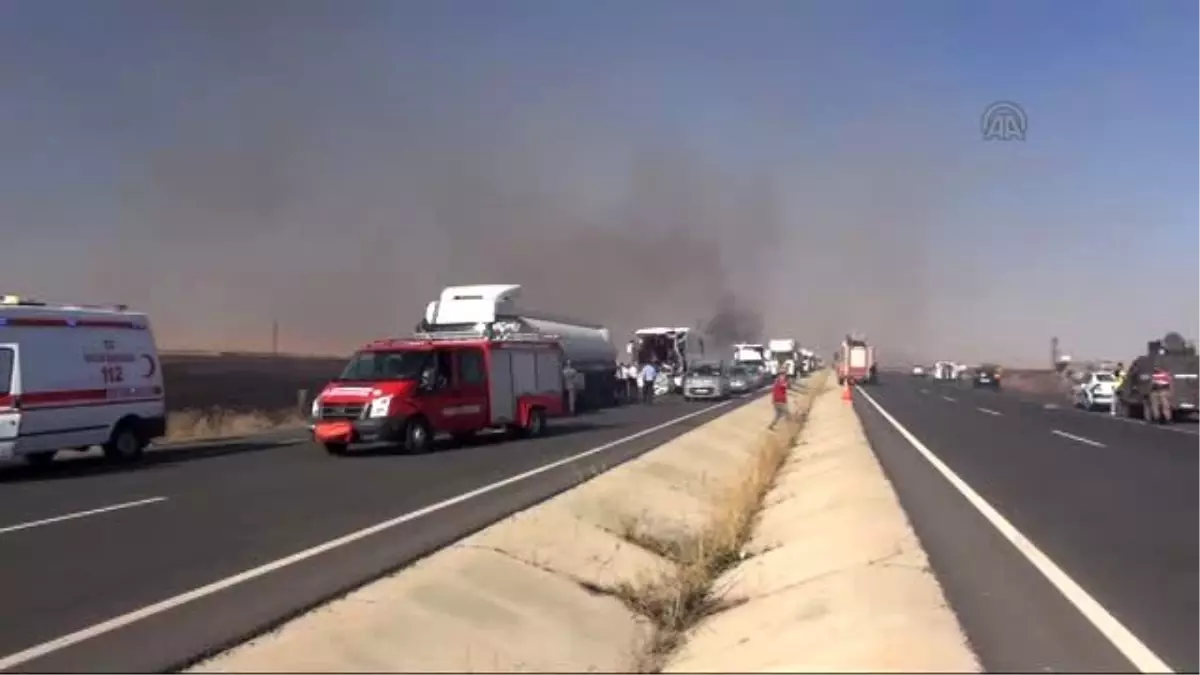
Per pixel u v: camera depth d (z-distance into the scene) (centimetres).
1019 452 2348
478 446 2595
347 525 1356
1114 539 1216
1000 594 923
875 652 684
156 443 2830
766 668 696
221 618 859
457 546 1066
